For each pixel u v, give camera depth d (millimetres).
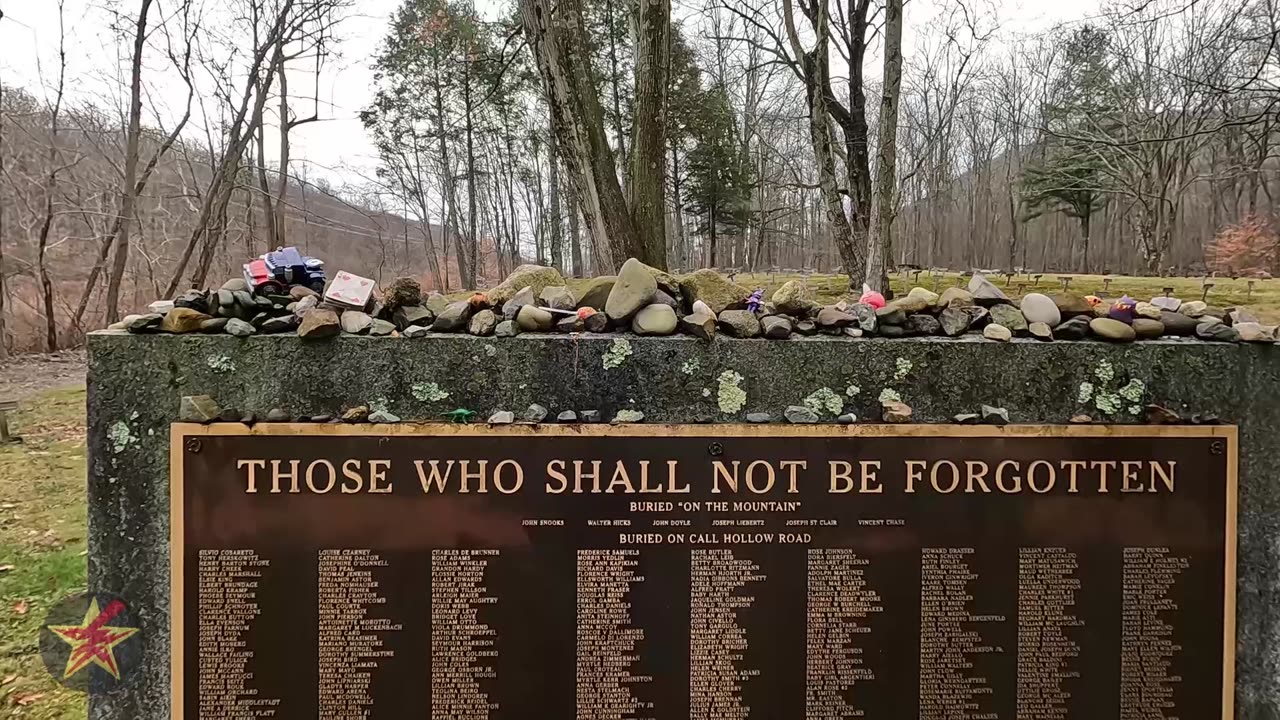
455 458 2059
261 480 2039
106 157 15586
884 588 2113
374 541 2061
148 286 20016
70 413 9461
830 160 11461
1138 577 2131
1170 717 2137
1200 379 2137
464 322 2143
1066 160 23672
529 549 2076
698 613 2104
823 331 2178
